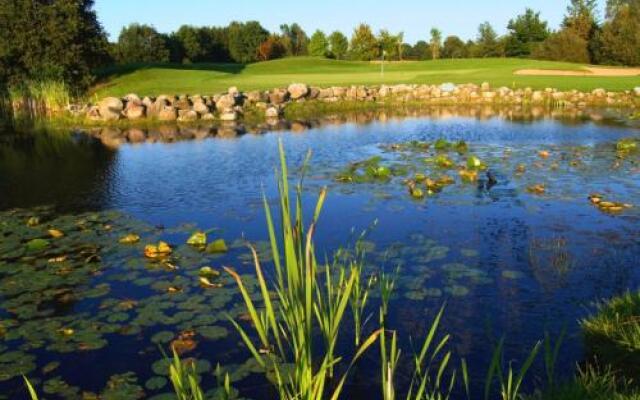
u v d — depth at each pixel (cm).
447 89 3338
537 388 462
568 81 3581
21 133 2383
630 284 666
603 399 402
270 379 493
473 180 1227
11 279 735
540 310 606
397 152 1620
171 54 7625
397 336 562
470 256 771
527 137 1866
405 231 886
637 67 5134
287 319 386
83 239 896
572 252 777
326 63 5962
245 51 8788
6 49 3058
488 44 8275
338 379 494
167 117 2620
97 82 3756
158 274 739
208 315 618
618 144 1571
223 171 1423
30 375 513
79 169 1516
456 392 468
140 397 474
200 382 493
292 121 2531
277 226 941
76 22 3362
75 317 624
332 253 793
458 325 580
